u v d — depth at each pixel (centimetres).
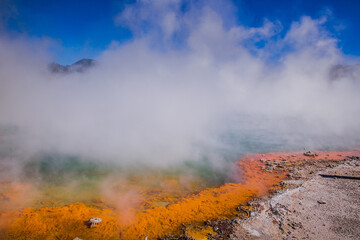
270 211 779
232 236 651
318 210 764
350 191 887
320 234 642
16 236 661
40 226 704
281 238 636
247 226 697
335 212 745
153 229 705
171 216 778
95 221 715
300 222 702
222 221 734
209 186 1048
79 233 679
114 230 695
